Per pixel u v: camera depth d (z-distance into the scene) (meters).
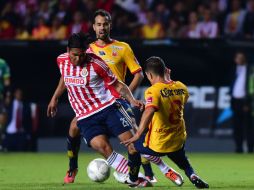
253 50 60.41
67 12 68.62
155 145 28.84
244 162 48.56
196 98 61.16
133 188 29.33
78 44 28.55
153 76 28.77
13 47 62.44
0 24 70.88
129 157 29.48
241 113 59.69
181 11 67.94
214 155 56.62
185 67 61.31
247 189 29.33
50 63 62.25
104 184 32.03
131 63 32.47
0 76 58.97
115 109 29.55
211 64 61.09
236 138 59.75
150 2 69.88
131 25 66.75
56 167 44.03
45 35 68.88
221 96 60.94
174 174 30.34
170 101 28.44
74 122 32.12
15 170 41.66
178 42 61.31
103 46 32.44
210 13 66.12
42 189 29.33
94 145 29.34
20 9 71.69
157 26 66.38
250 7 66.75
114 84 29.34
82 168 43.09
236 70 59.75
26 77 62.38
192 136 61.09
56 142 61.38
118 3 69.44
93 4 68.56
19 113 61.16
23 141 61.44
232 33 66.12
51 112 32.56
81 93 29.44
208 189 28.88
